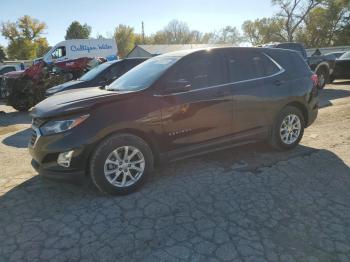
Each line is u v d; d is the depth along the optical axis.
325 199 3.81
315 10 54.34
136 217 3.54
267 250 2.94
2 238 3.24
